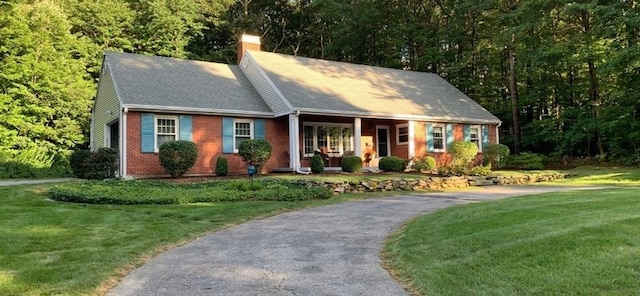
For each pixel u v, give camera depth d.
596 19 21.47
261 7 38.81
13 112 24.03
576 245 5.18
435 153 22.14
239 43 22.50
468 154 20.08
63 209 9.73
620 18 19.23
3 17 24.17
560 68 25.30
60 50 27.25
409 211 10.16
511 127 29.34
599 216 6.72
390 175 17.31
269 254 6.27
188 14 33.00
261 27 37.88
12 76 24.08
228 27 35.97
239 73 21.58
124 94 16.17
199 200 11.23
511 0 26.20
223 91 19.17
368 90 21.92
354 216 9.53
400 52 33.19
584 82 25.39
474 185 17.38
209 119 17.56
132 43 31.34
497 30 27.88
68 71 26.41
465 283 4.53
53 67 25.89
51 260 5.74
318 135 20.58
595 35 21.56
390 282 4.91
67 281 4.91
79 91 26.30
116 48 30.38
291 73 20.73
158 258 6.12
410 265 5.44
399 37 30.84
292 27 39.12
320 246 6.72
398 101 21.80
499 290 4.23
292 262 5.82
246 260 5.96
